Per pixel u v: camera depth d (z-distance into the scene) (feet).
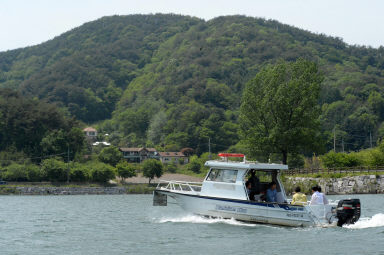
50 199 325.01
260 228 113.50
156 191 134.41
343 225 114.73
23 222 144.15
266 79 266.98
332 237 101.14
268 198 120.26
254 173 123.13
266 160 282.77
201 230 112.16
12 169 498.69
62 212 183.93
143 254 89.10
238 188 119.34
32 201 289.53
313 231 108.99
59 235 113.50
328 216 115.14
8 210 197.98
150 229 118.21
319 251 88.48
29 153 604.08
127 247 95.91
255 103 266.16
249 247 92.84
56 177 501.56
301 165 439.22
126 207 209.05
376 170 294.05
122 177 536.42
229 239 100.78
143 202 262.88
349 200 113.29
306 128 254.68
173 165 653.71
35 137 632.38
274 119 261.65
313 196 117.19
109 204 241.35
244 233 107.24
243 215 117.29
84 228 126.31
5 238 109.50
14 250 94.32
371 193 273.54
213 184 124.36
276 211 113.19
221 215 121.19
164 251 91.15
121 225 130.31
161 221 133.80
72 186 481.87
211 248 92.68
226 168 122.52
